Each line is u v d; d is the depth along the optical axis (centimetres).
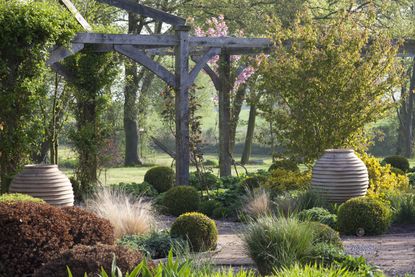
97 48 1415
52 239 634
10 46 1170
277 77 1434
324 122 1416
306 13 1520
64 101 1523
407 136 3266
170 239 815
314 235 709
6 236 622
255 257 666
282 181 1322
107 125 1507
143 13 1417
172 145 3409
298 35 1456
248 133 2848
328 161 1223
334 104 1405
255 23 2484
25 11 1170
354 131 1423
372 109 1420
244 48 1681
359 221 987
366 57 1432
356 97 1414
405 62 3095
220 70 1744
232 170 2441
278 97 1508
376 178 1328
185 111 1477
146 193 1523
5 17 1155
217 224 1141
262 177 1408
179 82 1466
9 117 1208
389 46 1426
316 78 1390
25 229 625
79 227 664
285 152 1488
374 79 1427
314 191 1179
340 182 1209
